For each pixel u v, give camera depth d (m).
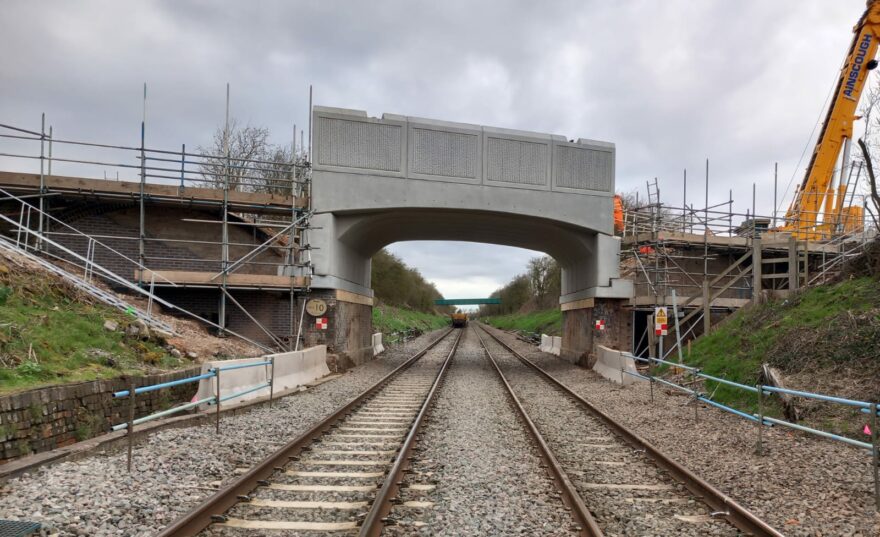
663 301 20.16
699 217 23.05
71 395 8.16
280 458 7.39
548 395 15.22
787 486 6.77
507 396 14.75
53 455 6.64
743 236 22.83
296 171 20.55
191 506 5.70
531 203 20.59
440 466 7.52
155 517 5.33
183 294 18.80
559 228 21.73
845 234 21.83
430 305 115.06
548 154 20.89
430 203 19.84
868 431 8.35
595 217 21.16
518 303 102.19
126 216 18.77
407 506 5.88
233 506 5.74
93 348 11.09
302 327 19.30
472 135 20.31
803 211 24.38
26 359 9.03
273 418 10.66
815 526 5.46
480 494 6.32
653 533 5.31
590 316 22.53
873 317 11.16
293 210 19.06
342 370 19.58
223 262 17.61
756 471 7.38
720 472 7.39
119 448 7.60
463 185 20.09
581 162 21.23
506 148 20.56
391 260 73.38
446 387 16.48
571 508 5.87
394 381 17.91
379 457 7.95
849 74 23.89
